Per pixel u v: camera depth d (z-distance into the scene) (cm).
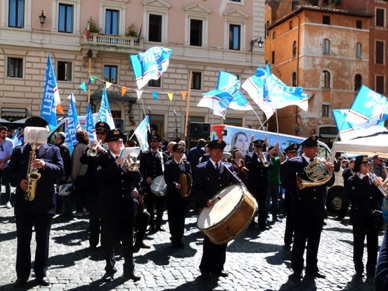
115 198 646
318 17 4156
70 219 1114
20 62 3055
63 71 3130
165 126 3341
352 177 741
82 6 3150
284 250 888
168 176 885
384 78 4553
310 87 4103
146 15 3309
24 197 612
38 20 3061
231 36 3556
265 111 1197
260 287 652
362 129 1070
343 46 4238
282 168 959
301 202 711
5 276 662
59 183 1101
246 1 3578
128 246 664
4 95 2998
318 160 710
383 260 253
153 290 622
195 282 664
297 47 4197
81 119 1703
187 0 3419
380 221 696
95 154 657
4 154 1208
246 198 641
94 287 625
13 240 883
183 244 887
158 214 1023
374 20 4541
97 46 3097
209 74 3459
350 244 962
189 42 3422
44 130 610
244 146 1669
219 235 623
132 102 3250
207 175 706
